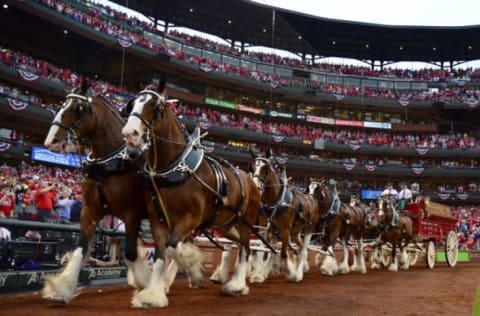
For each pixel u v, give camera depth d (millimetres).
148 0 46812
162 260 7363
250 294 9219
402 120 58562
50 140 7469
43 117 30766
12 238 9625
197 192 7539
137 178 7879
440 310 7727
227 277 11195
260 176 11445
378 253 20047
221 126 45375
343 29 57625
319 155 53750
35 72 31797
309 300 8539
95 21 37625
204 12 50188
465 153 53531
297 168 50031
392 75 61375
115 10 43750
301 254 13094
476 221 39625
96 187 7824
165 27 49812
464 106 54844
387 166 52094
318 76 57469
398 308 7855
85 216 7836
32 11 32062
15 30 35781
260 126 49188
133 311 6855
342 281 12750
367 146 52438
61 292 7230
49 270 9484
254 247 11531
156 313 6703
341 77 58688
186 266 7414
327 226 15297
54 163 28938
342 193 50594
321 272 15609
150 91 7328
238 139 48312
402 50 62375
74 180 27922
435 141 55219
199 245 14039
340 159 53750
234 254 15188
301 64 58219
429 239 20797
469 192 50969
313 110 55969
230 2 48938
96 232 10562
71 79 34625
